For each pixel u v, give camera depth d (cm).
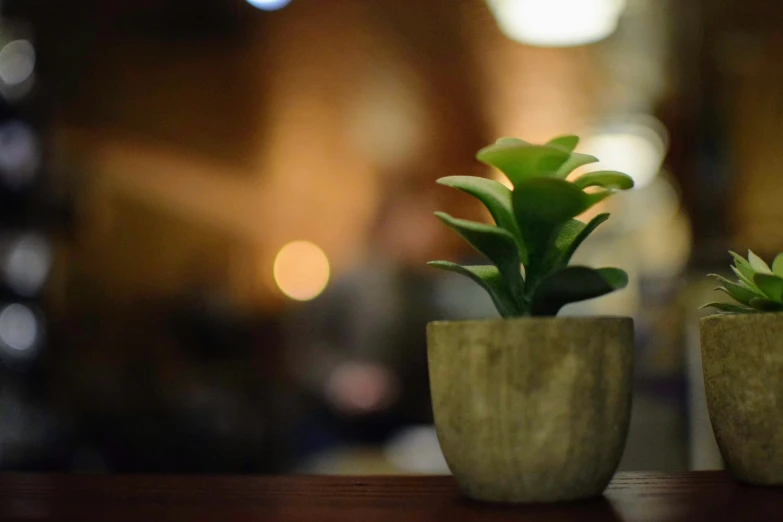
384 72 223
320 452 196
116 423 172
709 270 148
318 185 225
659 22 167
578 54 196
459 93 219
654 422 140
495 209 50
